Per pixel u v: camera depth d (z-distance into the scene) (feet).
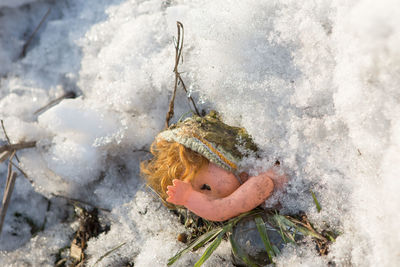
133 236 3.01
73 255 3.07
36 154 3.15
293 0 2.86
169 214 3.02
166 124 2.98
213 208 2.77
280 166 2.82
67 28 3.34
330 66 2.81
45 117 3.09
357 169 2.73
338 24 2.78
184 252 2.80
